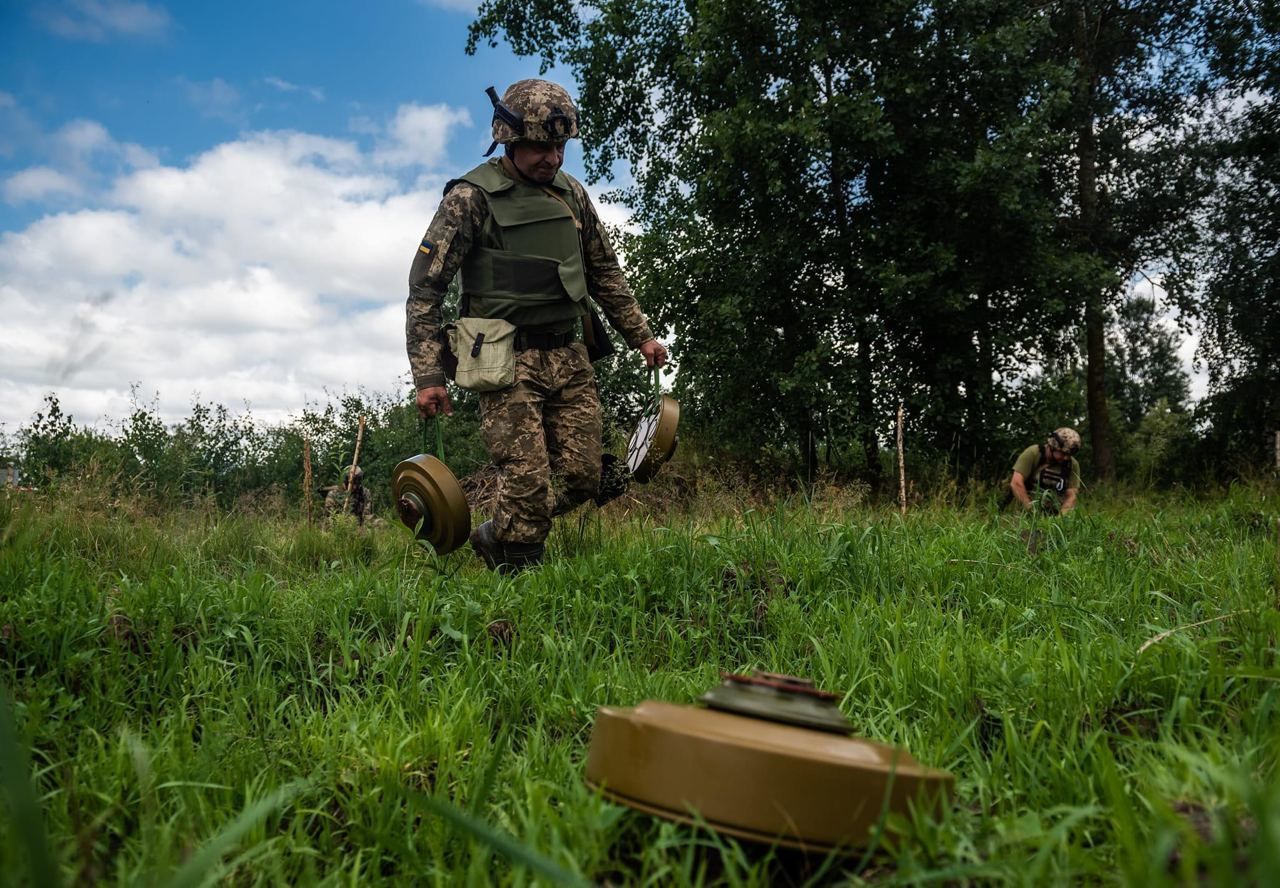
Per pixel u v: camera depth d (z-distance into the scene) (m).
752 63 17.94
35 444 9.40
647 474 6.17
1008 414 18.38
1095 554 5.77
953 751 2.62
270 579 4.62
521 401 5.51
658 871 1.76
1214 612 3.99
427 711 2.99
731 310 17.80
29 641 3.52
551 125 5.46
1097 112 21.03
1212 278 21.97
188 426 13.20
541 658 3.92
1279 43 20.08
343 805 2.37
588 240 5.97
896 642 3.74
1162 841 1.39
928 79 17.92
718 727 1.83
